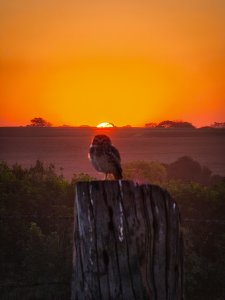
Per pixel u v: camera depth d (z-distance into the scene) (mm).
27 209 27703
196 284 24312
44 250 23906
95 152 22328
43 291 22141
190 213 28656
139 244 9336
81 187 9477
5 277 23312
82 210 9445
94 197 9422
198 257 24859
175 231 9562
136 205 9430
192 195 29172
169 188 29875
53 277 23375
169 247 9492
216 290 24469
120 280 9266
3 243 24734
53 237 24500
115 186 9461
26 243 24797
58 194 29484
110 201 9422
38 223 26156
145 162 58469
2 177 30641
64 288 22422
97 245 9344
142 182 9586
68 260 23875
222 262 24859
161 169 58344
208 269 24406
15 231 25172
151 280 9383
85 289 9359
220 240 25375
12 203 27734
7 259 24703
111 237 9344
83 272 9414
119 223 9359
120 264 9305
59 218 25688
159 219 9492
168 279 9445
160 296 9375
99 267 9320
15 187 30031
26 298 21844
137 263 9273
